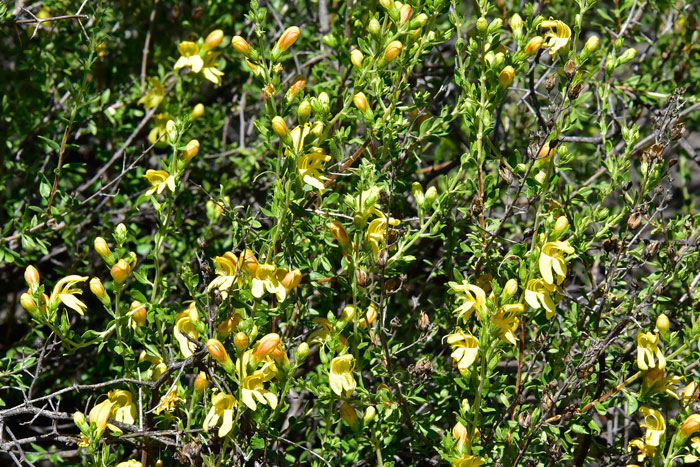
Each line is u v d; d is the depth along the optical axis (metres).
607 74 1.04
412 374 0.99
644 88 1.17
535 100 1.09
